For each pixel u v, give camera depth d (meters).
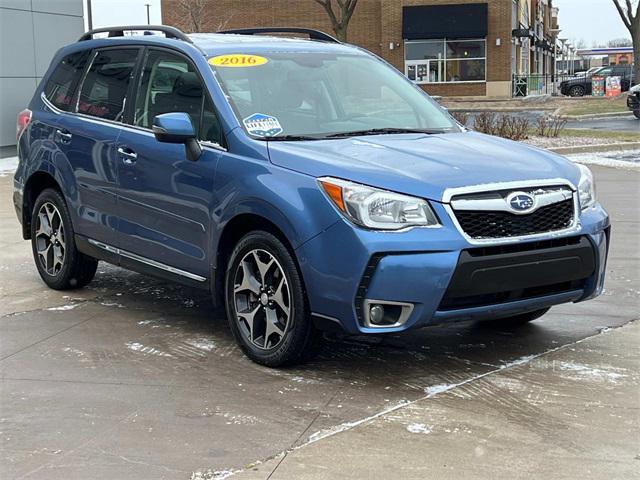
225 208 5.00
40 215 6.89
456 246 4.32
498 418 4.12
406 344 5.38
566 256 4.66
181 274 5.50
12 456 3.76
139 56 6.11
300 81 5.64
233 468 3.60
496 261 4.40
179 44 5.80
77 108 6.58
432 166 4.62
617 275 7.29
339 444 3.83
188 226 5.36
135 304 6.49
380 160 4.69
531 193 4.59
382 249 4.29
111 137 6.02
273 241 4.72
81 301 6.58
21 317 6.12
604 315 6.04
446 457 3.68
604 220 4.96
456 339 5.49
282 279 4.73
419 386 4.59
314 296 4.52
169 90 5.73
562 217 4.70
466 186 4.44
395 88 6.07
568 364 4.95
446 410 4.23
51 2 18.66
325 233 4.44
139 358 5.15
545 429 3.98
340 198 4.41
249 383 4.67
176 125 5.09
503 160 4.85
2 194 12.73
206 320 6.02
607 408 4.24
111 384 4.69
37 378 4.80
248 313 4.97
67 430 4.05
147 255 5.77
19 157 7.15
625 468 3.56
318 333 4.73
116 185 5.94
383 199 4.36
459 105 36.34
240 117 5.20
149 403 4.39
